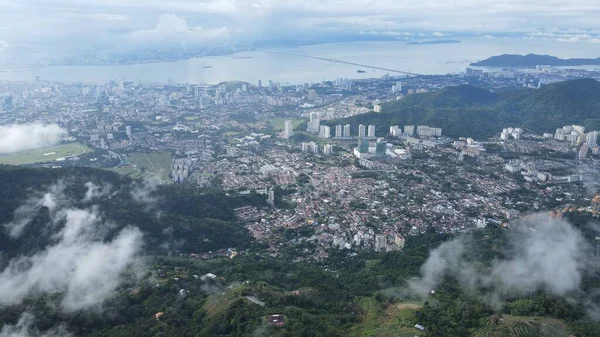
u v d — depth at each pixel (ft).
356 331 586.45
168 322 612.70
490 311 616.39
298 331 543.39
